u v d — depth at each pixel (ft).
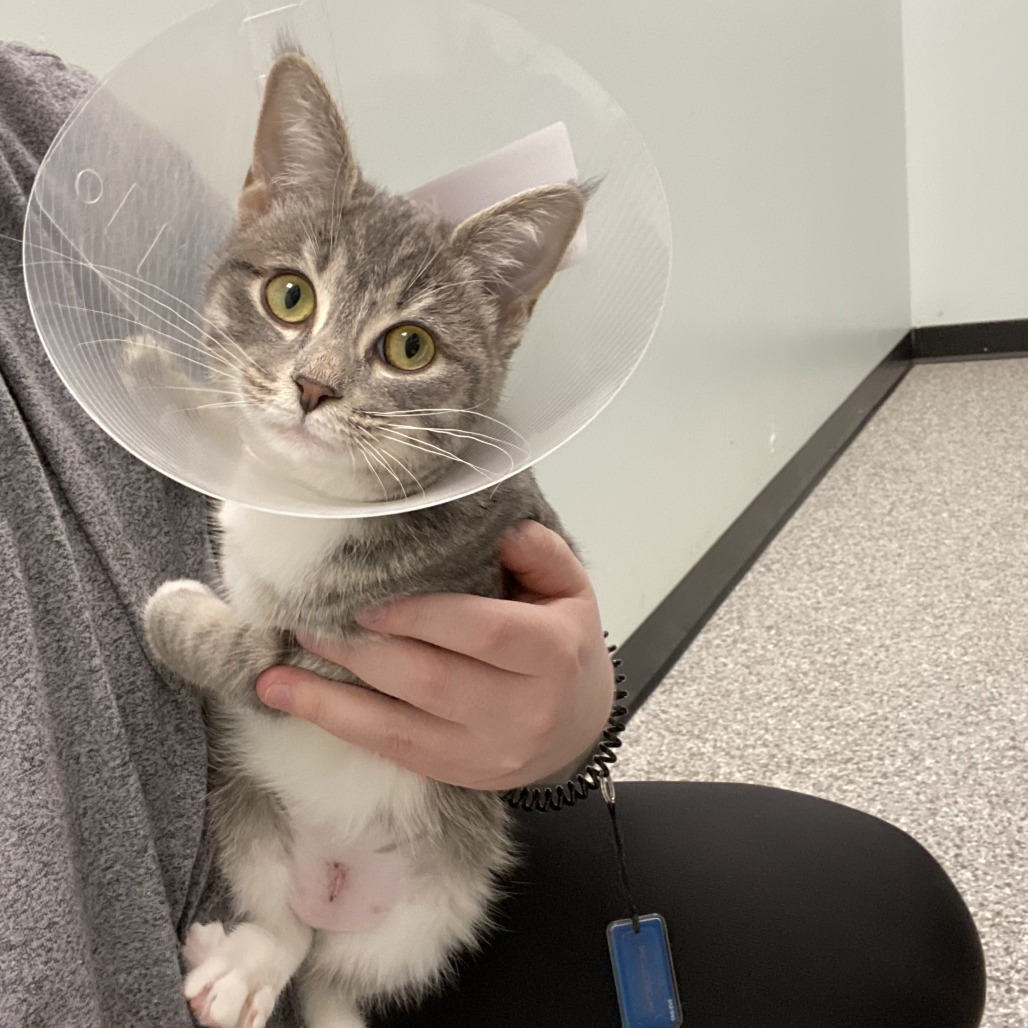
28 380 2.52
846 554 8.56
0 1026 1.93
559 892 3.41
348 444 2.54
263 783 3.20
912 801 5.59
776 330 9.07
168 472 1.94
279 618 2.88
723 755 6.18
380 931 3.35
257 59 2.54
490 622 2.57
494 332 2.92
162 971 2.35
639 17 6.12
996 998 4.42
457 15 2.55
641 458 6.82
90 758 2.33
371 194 2.79
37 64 3.00
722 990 3.03
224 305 2.58
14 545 2.25
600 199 2.56
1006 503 9.00
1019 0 11.95
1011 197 12.88
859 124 11.09
